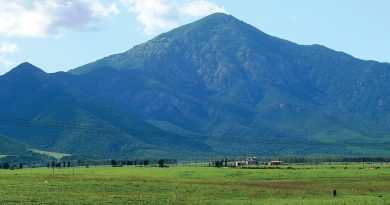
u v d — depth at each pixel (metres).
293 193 125.81
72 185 136.75
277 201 109.12
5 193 114.50
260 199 113.31
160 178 172.38
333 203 105.12
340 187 143.88
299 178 177.00
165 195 117.56
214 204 103.06
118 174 196.88
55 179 161.25
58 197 108.38
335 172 199.00
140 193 121.31
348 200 110.50
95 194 116.69
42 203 98.56
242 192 126.38
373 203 105.25
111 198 108.75
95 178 167.25
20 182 146.38
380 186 146.50
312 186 146.25
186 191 127.00
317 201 108.81
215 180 165.62
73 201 102.38
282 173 195.50
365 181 162.88
